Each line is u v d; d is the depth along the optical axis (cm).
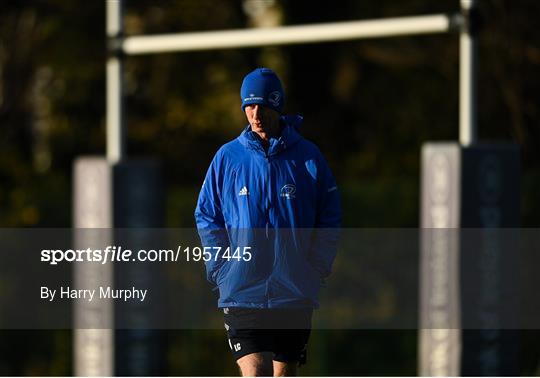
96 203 4600
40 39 7244
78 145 7931
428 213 3750
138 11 7331
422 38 6481
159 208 4644
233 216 2319
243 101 2298
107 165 4572
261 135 2327
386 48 6731
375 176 6875
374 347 5809
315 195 2319
